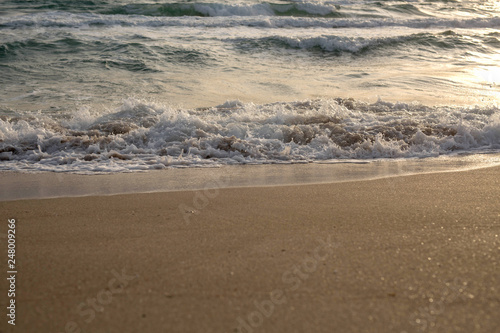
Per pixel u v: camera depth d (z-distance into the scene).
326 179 4.45
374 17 21.75
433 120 6.48
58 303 2.23
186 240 2.94
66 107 7.66
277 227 3.15
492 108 7.06
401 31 17.64
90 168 4.91
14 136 5.74
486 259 2.63
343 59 12.70
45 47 12.09
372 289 2.32
